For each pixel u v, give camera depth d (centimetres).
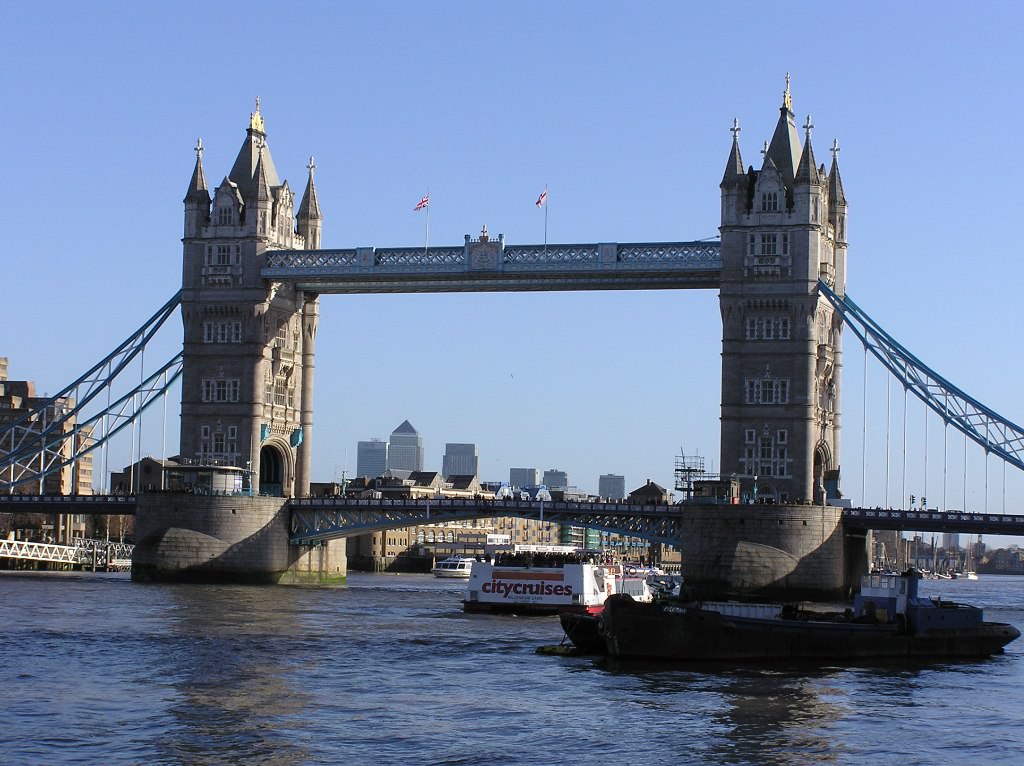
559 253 17338
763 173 16738
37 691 7619
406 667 8819
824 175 17125
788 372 16562
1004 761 6394
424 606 14200
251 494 17912
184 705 7262
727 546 15775
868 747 6612
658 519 16900
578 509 17062
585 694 7800
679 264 17000
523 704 7475
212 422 18338
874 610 9806
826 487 17362
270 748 6331
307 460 19225
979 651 9969
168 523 17512
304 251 18188
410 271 17762
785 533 15700
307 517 18150
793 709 7444
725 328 16750
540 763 6178
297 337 19188
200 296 18388
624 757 6316
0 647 9419
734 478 16400
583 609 11806
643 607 9162
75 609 12444
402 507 17700
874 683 8406
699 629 9144
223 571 17412
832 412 17562
